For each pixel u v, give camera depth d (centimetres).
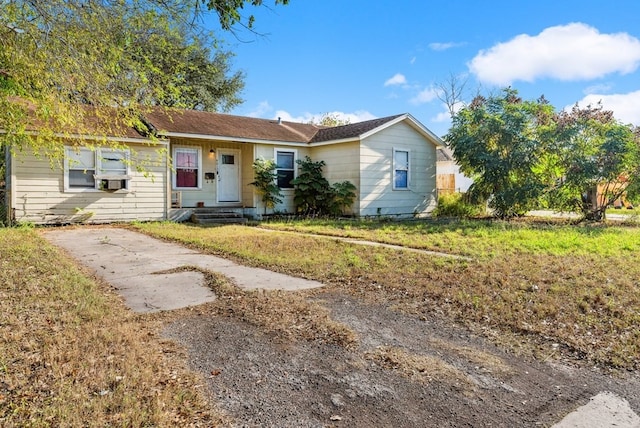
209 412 239
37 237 862
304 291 493
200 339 349
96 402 239
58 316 383
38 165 1098
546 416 241
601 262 614
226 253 742
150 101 651
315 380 281
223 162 1466
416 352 327
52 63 513
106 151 1166
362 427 229
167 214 1288
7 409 232
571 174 1232
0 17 491
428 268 596
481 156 1341
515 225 1103
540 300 443
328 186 1469
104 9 522
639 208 1576
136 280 546
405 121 1517
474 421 236
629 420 237
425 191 1609
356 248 763
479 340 353
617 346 334
